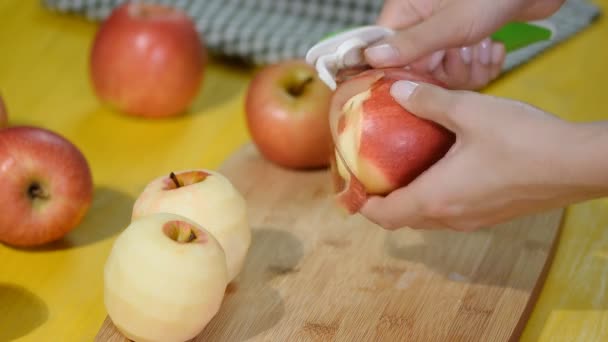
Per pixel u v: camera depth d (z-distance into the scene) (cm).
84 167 68
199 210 61
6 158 65
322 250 68
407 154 60
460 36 63
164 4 97
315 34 95
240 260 63
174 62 82
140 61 81
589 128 54
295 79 76
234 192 63
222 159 81
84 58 93
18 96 86
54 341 61
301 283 65
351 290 65
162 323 57
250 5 99
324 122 75
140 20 82
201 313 58
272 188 75
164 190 62
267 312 62
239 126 85
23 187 66
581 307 67
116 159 79
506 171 56
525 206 58
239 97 90
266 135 75
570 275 69
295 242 69
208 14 96
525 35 73
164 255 57
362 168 61
